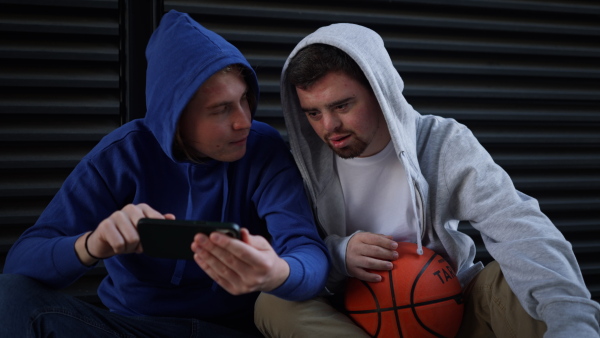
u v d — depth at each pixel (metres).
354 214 2.04
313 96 1.80
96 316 1.78
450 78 2.91
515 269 1.71
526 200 1.90
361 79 1.80
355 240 1.88
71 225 1.89
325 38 1.80
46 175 2.63
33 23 2.54
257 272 1.42
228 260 1.39
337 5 2.79
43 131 2.59
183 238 1.44
